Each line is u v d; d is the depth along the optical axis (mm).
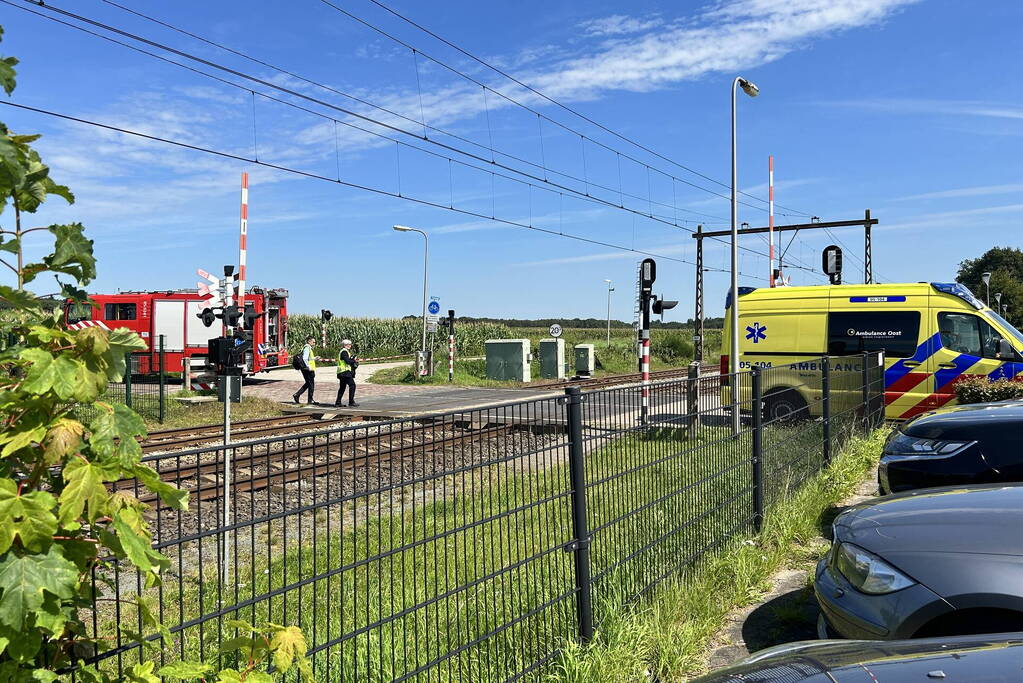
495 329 51531
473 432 3455
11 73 1725
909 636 3408
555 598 3762
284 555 2615
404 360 44531
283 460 2650
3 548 1569
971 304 13383
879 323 14031
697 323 27984
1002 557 3377
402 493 3115
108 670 2010
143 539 1806
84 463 1721
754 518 6234
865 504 4402
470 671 3369
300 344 45750
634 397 4594
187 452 2383
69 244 1850
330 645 2762
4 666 1628
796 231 27391
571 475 3895
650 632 4082
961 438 6250
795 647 2707
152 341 27328
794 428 7449
